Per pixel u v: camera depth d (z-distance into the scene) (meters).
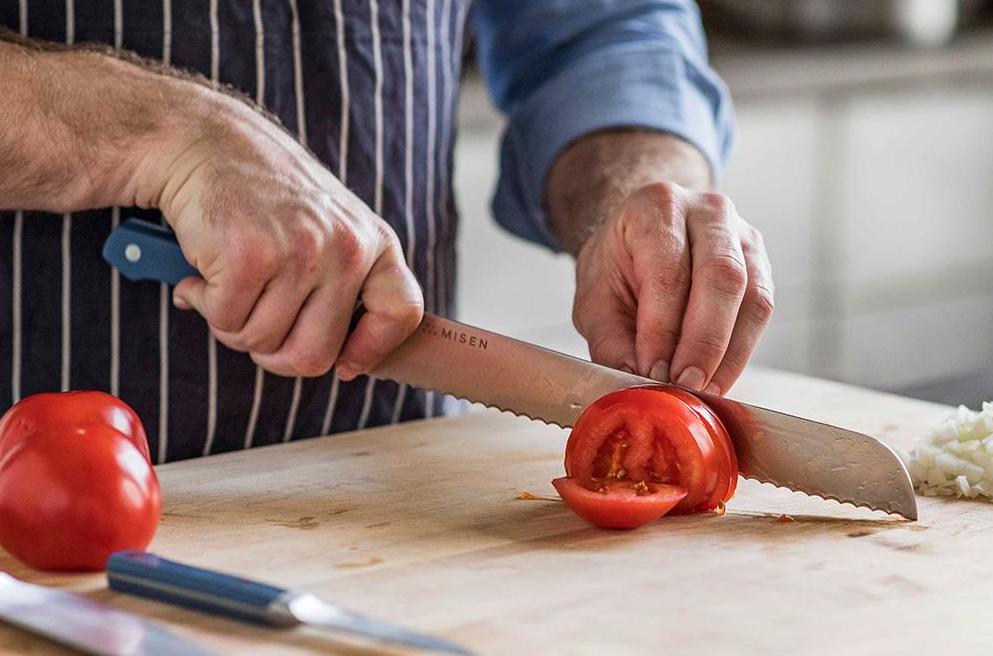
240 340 1.22
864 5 3.50
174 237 1.24
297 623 0.88
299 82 1.37
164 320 1.33
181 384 1.35
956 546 1.04
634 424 1.11
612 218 1.28
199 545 1.04
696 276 1.19
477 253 2.94
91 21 1.29
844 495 1.12
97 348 1.32
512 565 1.00
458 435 1.38
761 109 3.19
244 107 1.22
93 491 0.97
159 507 1.01
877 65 3.30
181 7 1.31
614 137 1.54
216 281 1.17
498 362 1.24
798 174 3.28
